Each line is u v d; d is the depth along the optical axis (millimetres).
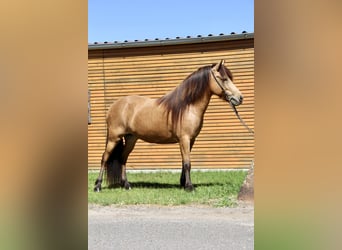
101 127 9188
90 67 9273
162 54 8875
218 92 6422
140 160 8844
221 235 3604
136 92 9047
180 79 8773
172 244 3352
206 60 8586
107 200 5602
